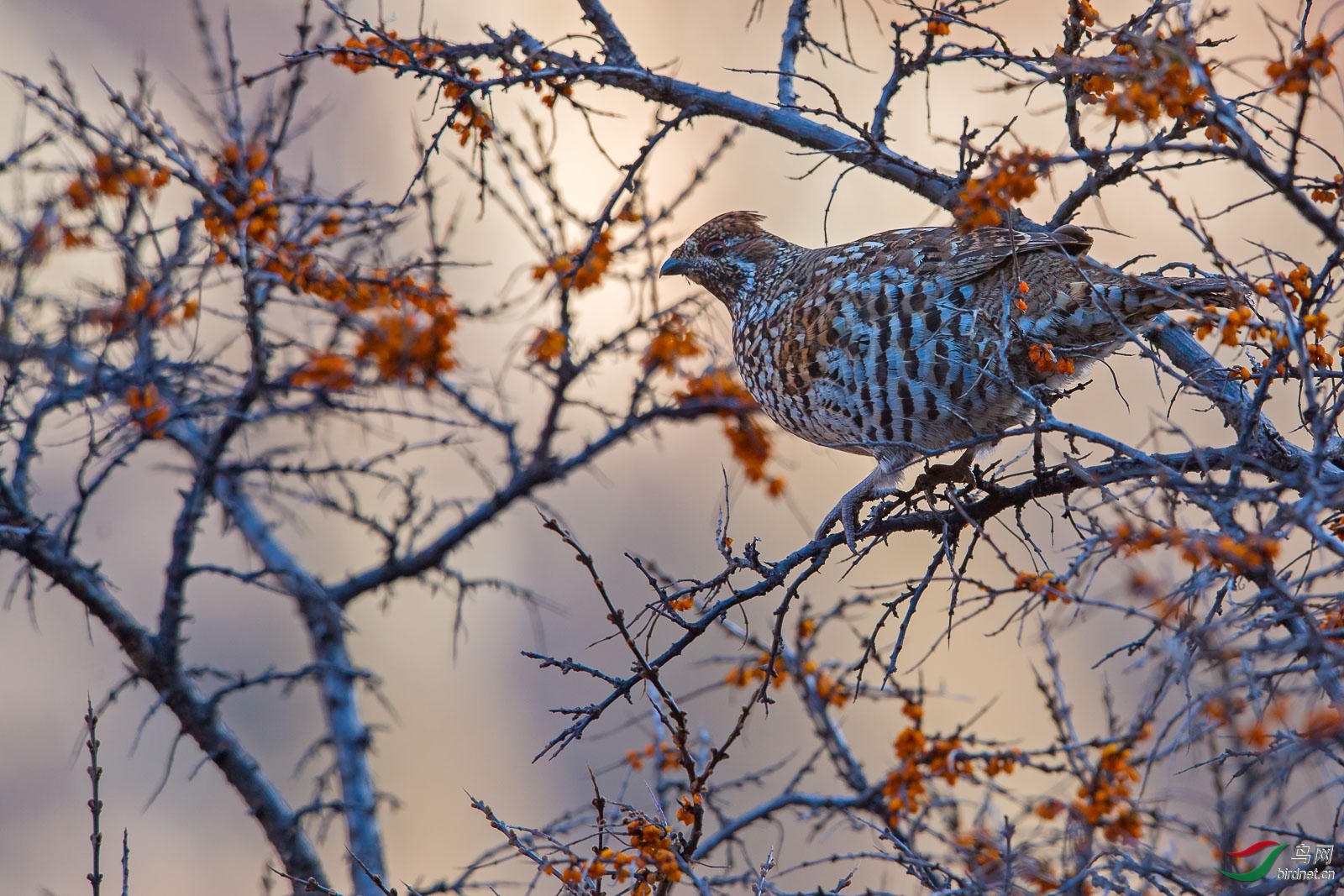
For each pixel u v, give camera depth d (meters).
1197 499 6.32
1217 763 6.64
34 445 10.82
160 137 10.30
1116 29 7.49
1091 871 6.78
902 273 9.56
